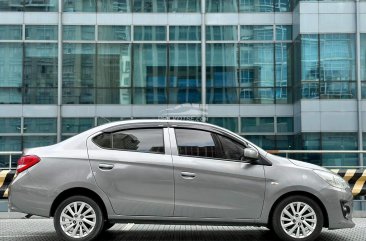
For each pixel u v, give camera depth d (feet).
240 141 26.22
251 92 84.43
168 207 25.34
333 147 78.64
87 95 83.92
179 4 85.66
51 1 84.53
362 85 79.30
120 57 84.64
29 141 82.69
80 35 84.58
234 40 85.05
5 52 83.71
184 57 84.89
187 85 84.43
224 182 25.40
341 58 79.71
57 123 82.94
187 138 26.11
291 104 84.12
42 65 83.71
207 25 85.35
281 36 85.05
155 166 25.48
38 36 83.97
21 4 84.23
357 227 32.24
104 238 28.43
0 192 37.83
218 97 84.28
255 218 25.45
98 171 25.45
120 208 25.36
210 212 25.34
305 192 25.66
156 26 85.20
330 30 79.87
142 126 26.35
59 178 25.36
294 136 83.35
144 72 84.53
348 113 79.00
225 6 85.56
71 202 25.43
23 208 25.38
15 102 83.15
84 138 26.21
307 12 80.12
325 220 25.96
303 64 79.66
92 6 85.10
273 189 25.40
